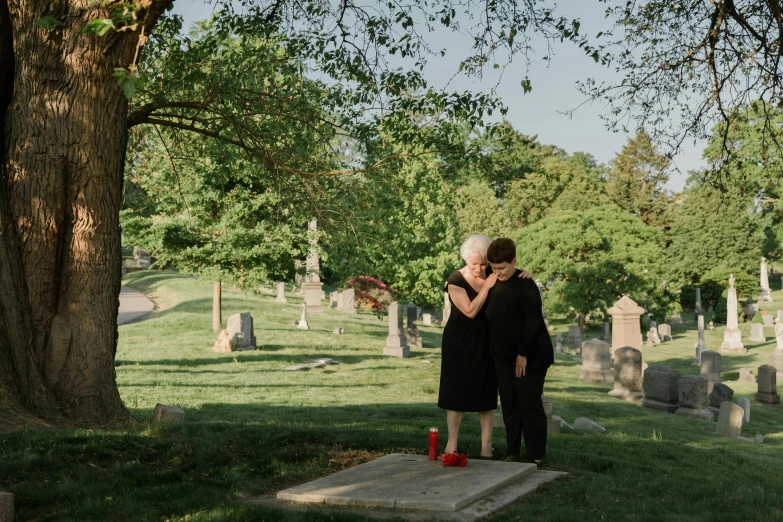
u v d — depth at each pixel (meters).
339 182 13.02
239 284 24.91
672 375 18.72
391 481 5.93
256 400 15.07
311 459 7.15
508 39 9.92
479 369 6.83
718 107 10.16
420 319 49.97
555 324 58.41
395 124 11.62
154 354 21.31
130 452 6.81
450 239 32.44
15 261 8.26
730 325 41.72
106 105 8.46
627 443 10.34
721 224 69.38
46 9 8.09
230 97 11.66
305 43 11.81
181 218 23.17
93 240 8.69
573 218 52.88
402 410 14.14
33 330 8.49
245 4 11.80
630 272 51.09
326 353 23.80
